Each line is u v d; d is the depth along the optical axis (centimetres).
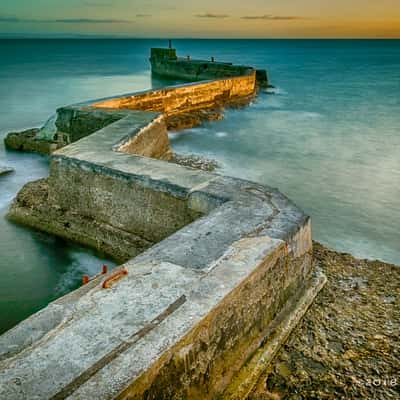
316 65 5669
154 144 1064
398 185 1105
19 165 1177
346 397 369
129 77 3828
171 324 308
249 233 456
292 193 1042
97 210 678
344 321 466
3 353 283
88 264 654
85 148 757
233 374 369
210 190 570
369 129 1769
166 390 288
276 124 1861
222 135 1633
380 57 8088
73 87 3053
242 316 375
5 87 2988
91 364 269
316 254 631
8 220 771
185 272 377
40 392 248
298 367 404
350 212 934
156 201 602
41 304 567
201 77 3384
